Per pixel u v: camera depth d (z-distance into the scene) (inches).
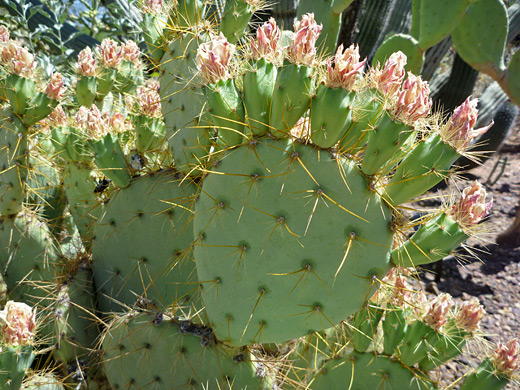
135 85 32.9
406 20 71.5
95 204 29.5
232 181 18.6
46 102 26.0
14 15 56.3
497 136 81.0
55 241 29.0
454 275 62.6
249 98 17.9
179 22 25.6
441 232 17.7
